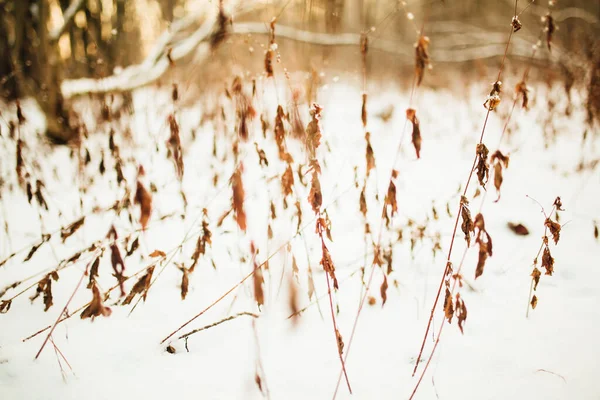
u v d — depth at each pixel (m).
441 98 4.37
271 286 1.41
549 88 3.11
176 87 1.48
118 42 3.82
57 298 1.38
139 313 1.33
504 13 5.53
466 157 2.74
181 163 1.25
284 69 1.37
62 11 3.62
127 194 1.49
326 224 1.18
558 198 1.16
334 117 3.92
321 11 2.87
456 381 1.14
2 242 1.74
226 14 1.32
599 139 2.79
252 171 2.16
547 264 1.17
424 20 1.08
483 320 1.28
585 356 1.17
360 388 1.13
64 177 2.58
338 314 1.32
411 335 1.25
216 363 1.19
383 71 5.21
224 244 1.62
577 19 4.20
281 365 1.18
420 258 1.54
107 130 2.97
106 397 1.12
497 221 1.76
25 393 1.12
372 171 2.45
